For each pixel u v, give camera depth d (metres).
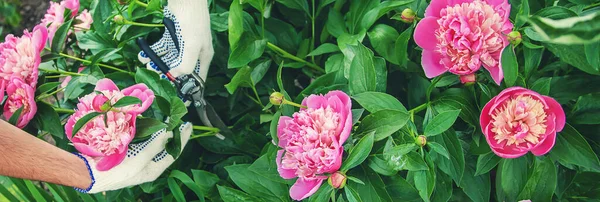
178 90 1.52
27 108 1.50
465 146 1.49
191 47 1.47
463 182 1.47
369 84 1.41
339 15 1.63
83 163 1.41
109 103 1.38
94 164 1.42
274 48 1.60
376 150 1.39
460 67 1.36
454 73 1.38
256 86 1.74
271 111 1.73
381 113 1.35
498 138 1.32
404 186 1.43
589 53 1.21
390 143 1.35
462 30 1.32
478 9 1.33
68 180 1.39
